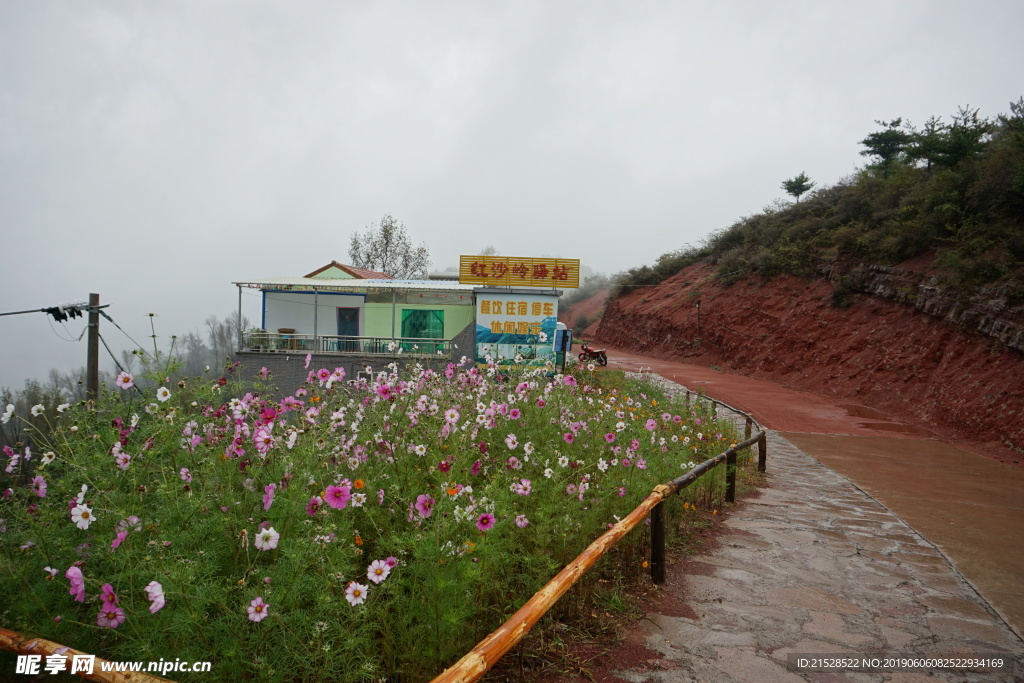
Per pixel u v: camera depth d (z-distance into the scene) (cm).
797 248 3250
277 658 226
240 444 315
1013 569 571
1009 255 1822
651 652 362
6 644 214
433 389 548
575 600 393
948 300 1948
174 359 350
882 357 2155
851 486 937
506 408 534
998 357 1641
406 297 2077
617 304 5338
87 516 256
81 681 234
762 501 801
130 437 332
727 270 3772
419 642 277
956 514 787
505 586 341
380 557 324
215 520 266
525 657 336
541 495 430
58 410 349
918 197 2425
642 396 1033
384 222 4525
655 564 471
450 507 331
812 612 443
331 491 285
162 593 204
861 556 585
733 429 1135
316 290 1988
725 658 362
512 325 1991
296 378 1847
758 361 2886
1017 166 1903
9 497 299
